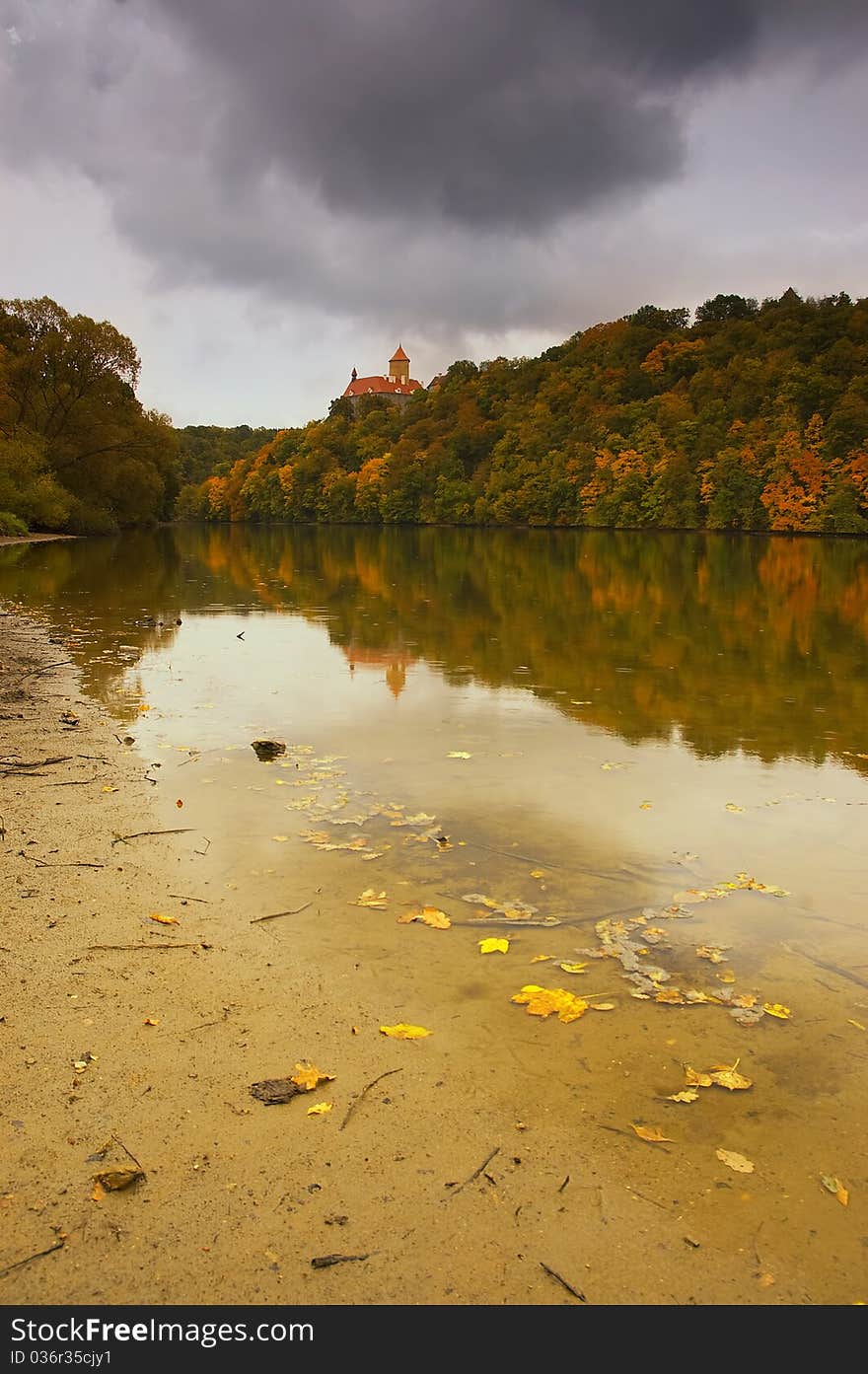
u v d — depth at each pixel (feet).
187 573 75.61
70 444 142.00
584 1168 7.34
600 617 46.44
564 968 10.64
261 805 16.29
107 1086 8.23
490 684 28.17
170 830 14.98
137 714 23.44
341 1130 7.71
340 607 50.78
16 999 9.68
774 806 16.69
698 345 269.23
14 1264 6.31
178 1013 9.48
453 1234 6.63
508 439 265.95
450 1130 7.75
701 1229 6.74
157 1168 7.22
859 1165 7.43
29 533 124.16
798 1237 6.68
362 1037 9.15
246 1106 8.00
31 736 20.89
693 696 26.55
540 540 169.27
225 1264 6.35
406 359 493.77
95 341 139.64
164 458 162.91
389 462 293.84
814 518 178.70
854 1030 9.44
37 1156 7.31
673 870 13.67
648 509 212.02
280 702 25.12
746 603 54.85
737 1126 7.88
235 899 12.38
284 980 10.23
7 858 13.61
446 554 114.52
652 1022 9.54
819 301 267.80
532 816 15.99
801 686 28.32
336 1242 6.54
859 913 12.23
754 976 10.55
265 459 353.72
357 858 13.91
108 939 11.12
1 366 125.90
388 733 21.83
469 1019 9.52
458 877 13.26
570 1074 8.60
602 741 21.34
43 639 36.37
